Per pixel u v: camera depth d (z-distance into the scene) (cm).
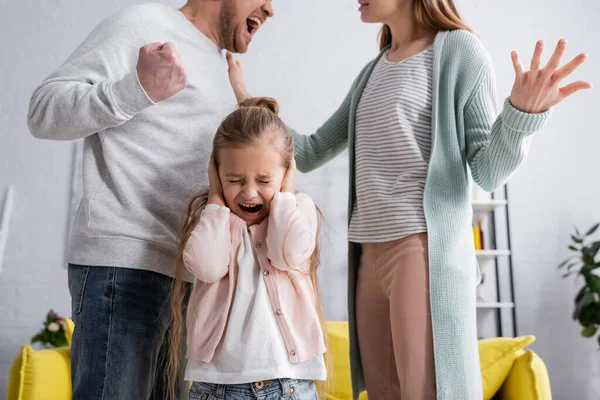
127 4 366
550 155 375
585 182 373
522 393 213
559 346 355
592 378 353
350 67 371
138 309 126
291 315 126
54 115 120
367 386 154
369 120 155
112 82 118
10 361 332
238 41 160
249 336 120
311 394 125
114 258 125
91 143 133
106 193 130
